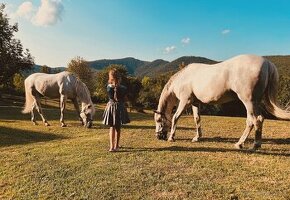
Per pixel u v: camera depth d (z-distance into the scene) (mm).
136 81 55125
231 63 7668
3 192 6363
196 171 6469
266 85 7430
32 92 14172
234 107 31750
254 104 7430
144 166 6949
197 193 5520
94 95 60906
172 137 9484
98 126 13383
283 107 7969
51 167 7363
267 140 9406
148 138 10047
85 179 6508
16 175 7062
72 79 13375
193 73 8766
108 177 6484
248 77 7293
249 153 7637
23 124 14422
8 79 39281
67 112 20594
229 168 6551
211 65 8383
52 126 13617
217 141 9422
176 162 7102
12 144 10055
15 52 37094
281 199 5098
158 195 5590
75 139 10500
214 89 7969
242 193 5383
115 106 8172
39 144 9859
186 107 9070
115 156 7809
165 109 9703
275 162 6844
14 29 36750
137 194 5688
